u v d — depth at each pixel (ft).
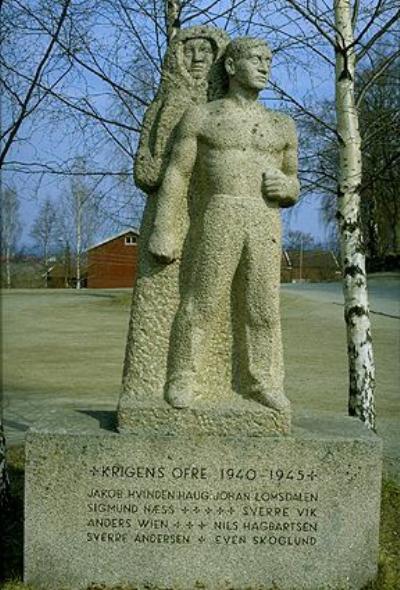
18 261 159.02
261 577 11.96
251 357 12.44
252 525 11.93
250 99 12.50
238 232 12.07
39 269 159.12
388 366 42.29
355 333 19.30
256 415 12.03
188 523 11.93
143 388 12.56
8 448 22.75
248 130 12.23
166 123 12.66
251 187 12.17
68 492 11.89
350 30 19.13
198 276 12.25
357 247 19.33
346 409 30.09
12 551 13.79
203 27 12.97
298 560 11.96
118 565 11.93
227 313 12.64
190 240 12.55
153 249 12.30
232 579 11.95
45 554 11.93
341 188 19.35
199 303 12.31
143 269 12.69
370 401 19.26
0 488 15.98
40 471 11.88
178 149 12.29
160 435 11.92
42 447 11.87
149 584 11.95
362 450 11.92
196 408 12.05
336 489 11.93
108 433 12.00
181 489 11.90
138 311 12.67
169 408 12.01
